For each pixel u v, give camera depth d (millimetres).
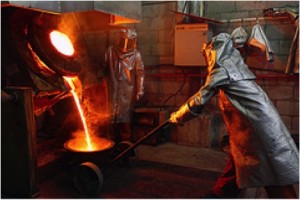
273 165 1812
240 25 3543
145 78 4164
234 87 1888
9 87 2250
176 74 3918
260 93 1888
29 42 2447
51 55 2451
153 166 2973
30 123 2242
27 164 2256
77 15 2781
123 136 3742
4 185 2381
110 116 3562
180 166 2975
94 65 3508
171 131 3898
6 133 2285
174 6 3832
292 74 3297
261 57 3457
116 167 2852
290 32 3320
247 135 1875
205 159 3207
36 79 2389
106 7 2029
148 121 3705
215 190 2289
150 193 2377
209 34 3553
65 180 2646
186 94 3904
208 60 2076
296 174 1791
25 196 2309
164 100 4074
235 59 2004
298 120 3389
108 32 4320
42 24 2586
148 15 4031
